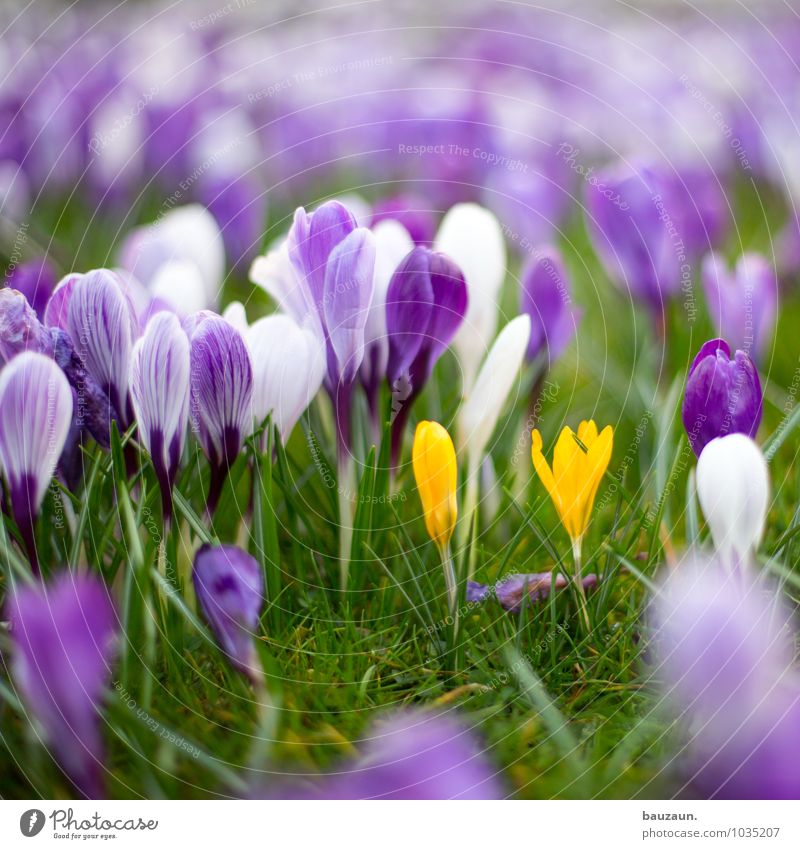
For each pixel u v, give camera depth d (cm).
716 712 61
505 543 69
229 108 109
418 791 60
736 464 61
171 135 102
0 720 61
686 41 141
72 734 60
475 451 65
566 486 63
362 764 60
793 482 71
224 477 63
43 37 124
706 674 61
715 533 62
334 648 63
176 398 61
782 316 87
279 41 135
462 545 65
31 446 60
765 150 114
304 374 63
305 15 143
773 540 67
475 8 158
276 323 63
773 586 65
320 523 69
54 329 62
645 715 61
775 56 134
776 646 63
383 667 63
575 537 63
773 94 120
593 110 121
